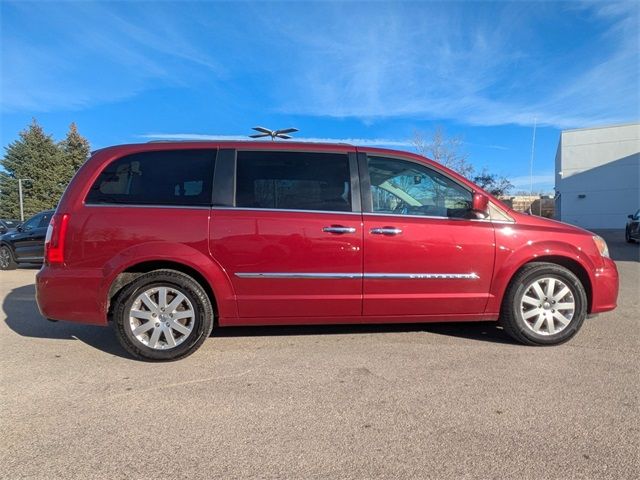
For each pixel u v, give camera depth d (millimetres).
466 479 2504
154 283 4234
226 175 4371
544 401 3389
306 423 3115
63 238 4211
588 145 32094
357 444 2854
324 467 2627
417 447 2812
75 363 4277
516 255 4516
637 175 30938
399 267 4391
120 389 3686
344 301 4383
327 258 4324
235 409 3324
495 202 4605
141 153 4410
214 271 4250
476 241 4469
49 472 2600
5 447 2855
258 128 20422
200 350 4570
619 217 31594
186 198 4320
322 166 4480
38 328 5512
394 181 4547
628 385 3658
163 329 4250
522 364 4121
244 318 4367
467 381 3758
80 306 4223
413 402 3398
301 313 4398
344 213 4383
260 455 2752
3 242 12484
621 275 9672
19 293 8141
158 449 2826
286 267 4297
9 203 62719
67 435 2992
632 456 2697
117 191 4312
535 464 2629
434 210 4551
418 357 4316
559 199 34625
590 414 3191
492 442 2857
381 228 4363
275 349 4578
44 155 63812
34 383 3816
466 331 5145
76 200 4273
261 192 4371
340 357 4336
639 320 5598
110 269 4176
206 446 2854
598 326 5328
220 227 4250
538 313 4562
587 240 4668
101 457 2744
